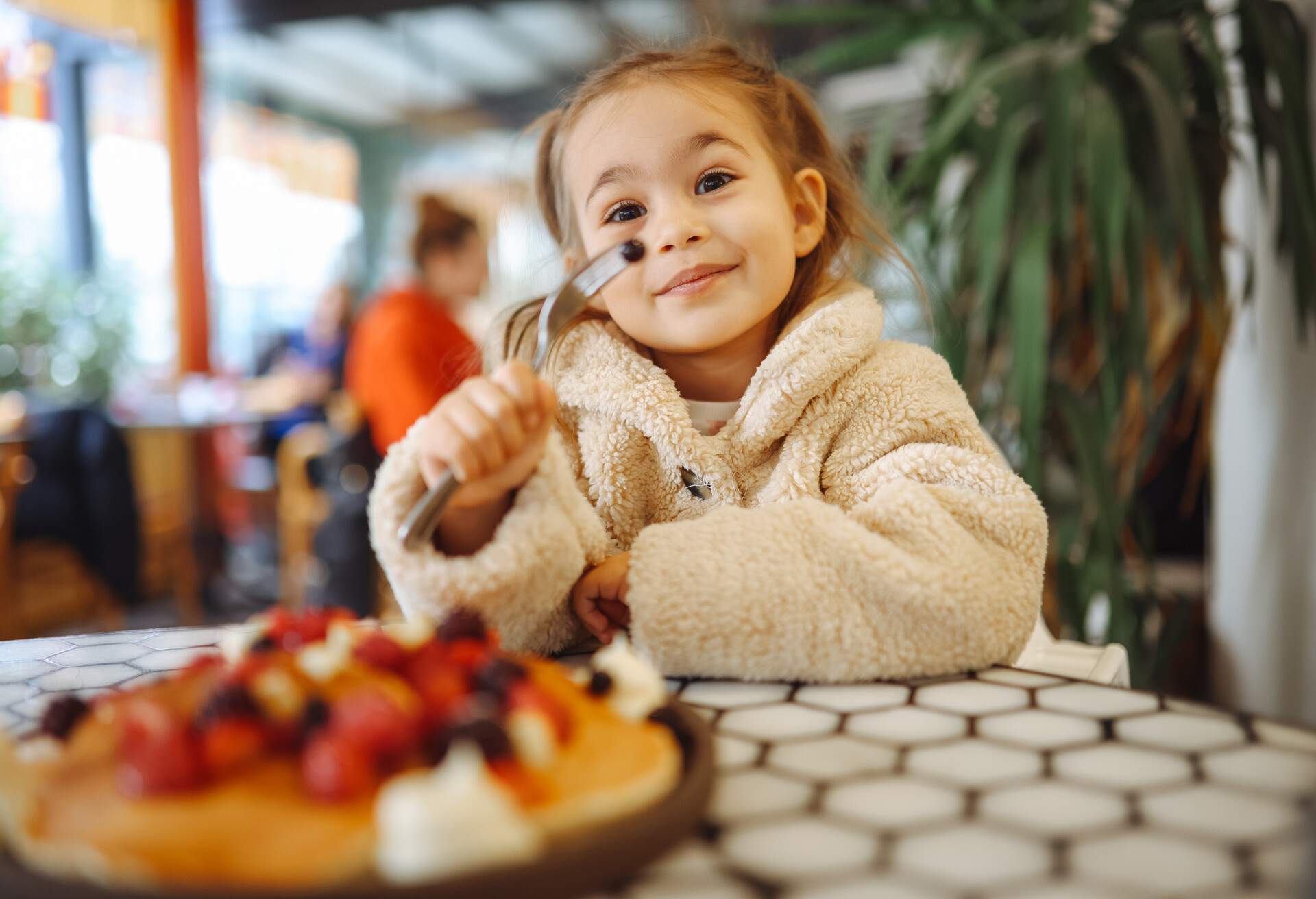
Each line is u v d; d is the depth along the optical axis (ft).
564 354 2.40
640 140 2.17
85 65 12.73
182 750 0.89
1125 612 4.14
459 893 0.76
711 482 2.21
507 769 0.93
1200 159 4.11
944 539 1.64
